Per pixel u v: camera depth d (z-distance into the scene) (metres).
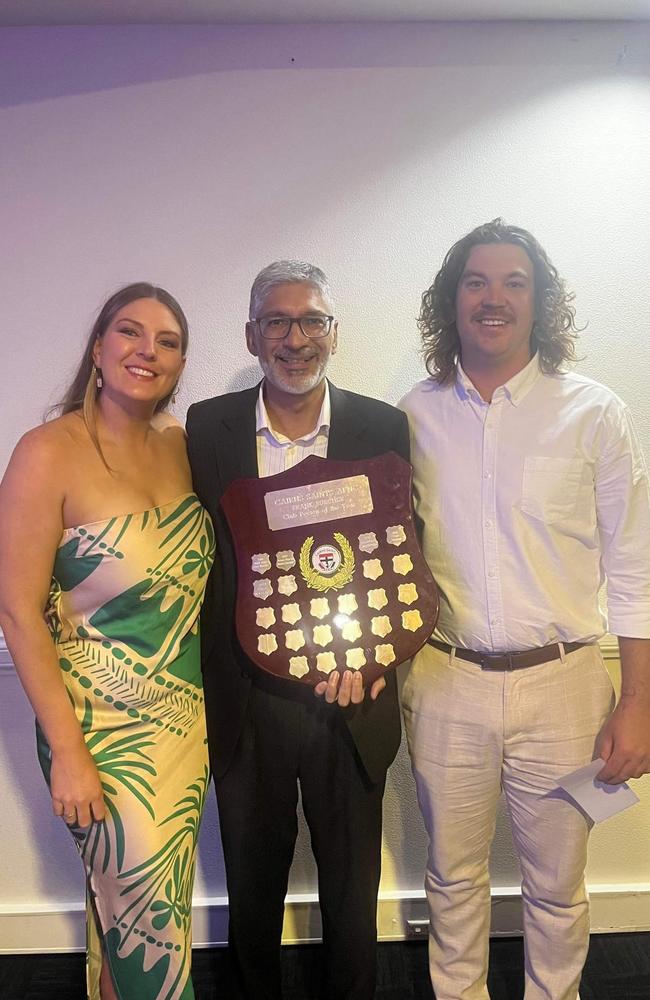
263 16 1.87
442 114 1.92
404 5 1.83
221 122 1.92
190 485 1.66
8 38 1.90
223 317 1.97
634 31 1.90
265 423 1.61
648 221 1.95
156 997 1.53
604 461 1.59
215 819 2.11
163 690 1.55
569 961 1.71
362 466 1.58
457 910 1.74
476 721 1.63
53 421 1.54
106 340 1.53
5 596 1.46
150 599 1.52
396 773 2.10
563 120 1.92
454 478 1.63
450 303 1.65
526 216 1.94
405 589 1.57
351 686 1.54
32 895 2.14
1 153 1.93
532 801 1.66
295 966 2.06
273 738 1.62
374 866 1.69
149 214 1.94
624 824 2.13
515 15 1.87
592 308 1.97
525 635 1.59
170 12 1.85
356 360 1.99
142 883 1.51
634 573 1.60
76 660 1.53
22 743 2.08
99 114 1.92
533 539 1.59
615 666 2.05
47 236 1.95
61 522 1.49
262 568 1.57
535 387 1.62
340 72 1.91
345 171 1.93
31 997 1.98
